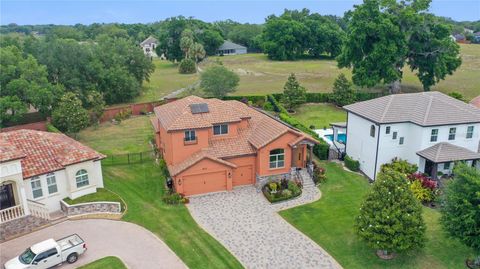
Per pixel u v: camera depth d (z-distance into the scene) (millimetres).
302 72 109375
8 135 33375
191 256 26281
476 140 37406
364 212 25391
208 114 37188
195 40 141250
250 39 171250
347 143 43094
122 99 74125
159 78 103562
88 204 31797
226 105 39719
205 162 34844
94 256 26172
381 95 71000
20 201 29156
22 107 50469
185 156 36156
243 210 32562
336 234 28766
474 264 24703
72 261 25484
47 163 31844
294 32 138375
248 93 80625
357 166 40688
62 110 50094
